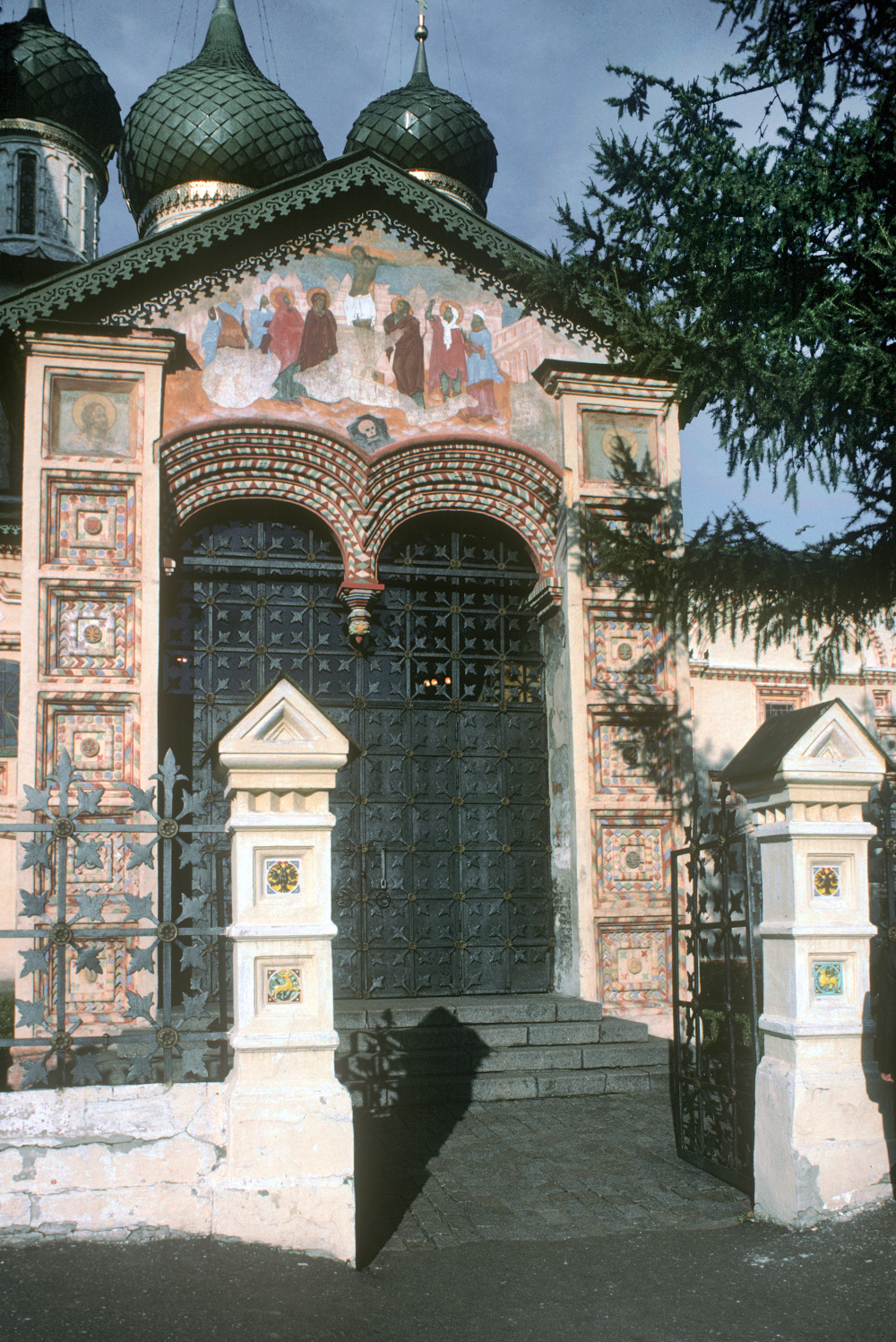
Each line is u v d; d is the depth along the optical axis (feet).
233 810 20.04
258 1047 19.03
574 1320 17.03
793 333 29.12
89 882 35.76
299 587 42.06
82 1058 19.24
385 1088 31.83
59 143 69.77
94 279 39.22
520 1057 33.76
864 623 30.07
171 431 38.96
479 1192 23.63
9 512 46.34
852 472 29.58
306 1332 16.22
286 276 41.39
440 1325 16.80
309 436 40.32
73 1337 15.42
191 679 40.50
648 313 31.76
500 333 42.78
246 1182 18.65
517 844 42.37
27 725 36.06
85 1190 18.40
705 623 31.32
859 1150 20.83
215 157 64.54
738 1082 24.72
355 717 41.93
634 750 40.70
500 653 43.29
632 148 31.53
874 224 28.66
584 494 41.60
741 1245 20.04
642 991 39.42
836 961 21.58
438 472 41.75
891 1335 16.29
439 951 41.24
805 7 27.63
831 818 22.08
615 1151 26.81
